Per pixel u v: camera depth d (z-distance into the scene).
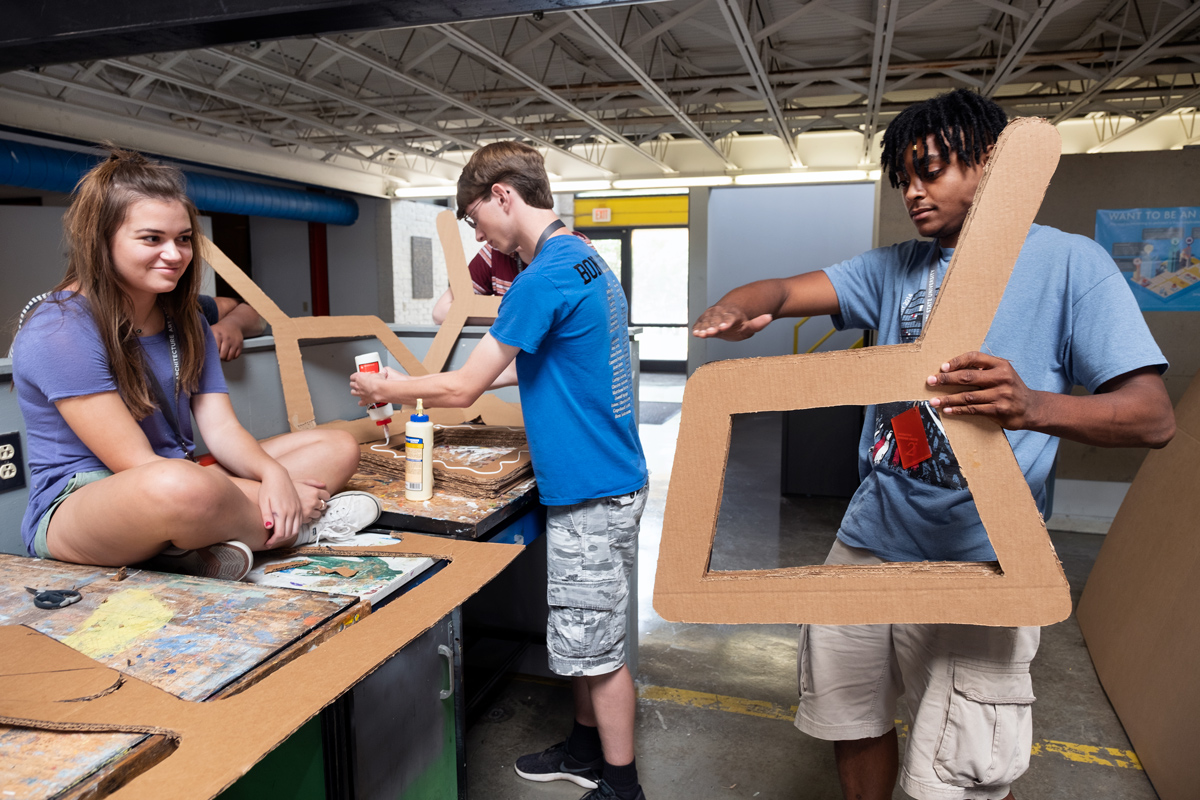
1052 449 1.06
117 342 1.06
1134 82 6.68
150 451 1.08
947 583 0.87
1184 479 2.17
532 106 6.88
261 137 8.15
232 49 5.11
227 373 1.75
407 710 1.08
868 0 4.95
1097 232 3.65
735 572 0.92
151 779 0.60
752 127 7.66
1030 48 5.32
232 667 0.78
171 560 1.08
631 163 9.09
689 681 2.29
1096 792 1.76
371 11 1.41
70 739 0.64
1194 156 3.49
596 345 1.38
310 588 1.04
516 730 2.05
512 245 1.49
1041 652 2.47
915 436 1.12
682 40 5.76
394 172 9.93
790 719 2.08
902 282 1.18
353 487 1.53
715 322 1.06
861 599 0.89
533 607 2.29
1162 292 3.61
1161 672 1.88
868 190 8.45
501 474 1.52
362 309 10.11
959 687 1.11
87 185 1.03
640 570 3.19
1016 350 1.03
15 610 0.90
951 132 0.98
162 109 6.65
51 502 1.08
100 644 0.82
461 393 1.37
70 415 1.04
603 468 1.41
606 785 1.55
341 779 0.94
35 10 1.47
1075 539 3.70
